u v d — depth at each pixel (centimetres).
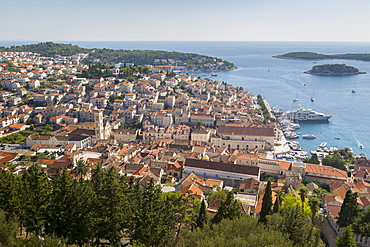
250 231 7625
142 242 8181
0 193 8675
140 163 19050
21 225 8619
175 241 8362
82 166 14938
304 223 8694
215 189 15050
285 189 15625
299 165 18538
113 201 8281
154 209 8488
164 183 16800
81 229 7950
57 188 8906
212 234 7538
